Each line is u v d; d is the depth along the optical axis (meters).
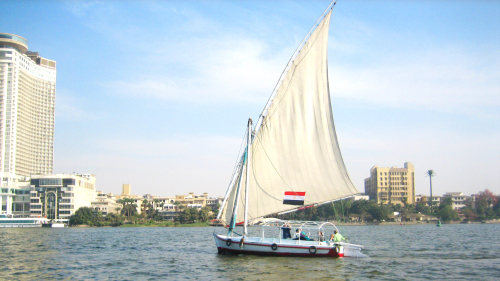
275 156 48.09
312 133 47.75
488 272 39.78
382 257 49.84
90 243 82.75
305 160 47.72
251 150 48.19
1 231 148.75
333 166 46.88
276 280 35.56
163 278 37.88
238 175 48.47
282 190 47.88
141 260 51.06
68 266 46.06
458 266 43.28
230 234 48.09
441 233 115.69
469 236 98.38
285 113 48.16
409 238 91.00
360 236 100.50
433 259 48.69
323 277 36.66
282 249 45.91
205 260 48.72
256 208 47.94
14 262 49.81
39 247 72.25
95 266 45.91
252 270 39.66
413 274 38.50
